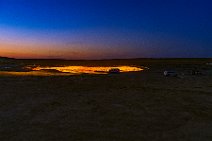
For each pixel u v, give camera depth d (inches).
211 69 3157.0
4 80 1469.0
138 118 782.5
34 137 606.2
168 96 1133.1
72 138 604.7
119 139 603.2
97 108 896.9
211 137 623.8
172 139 607.2
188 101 1038.4
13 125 692.1
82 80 1619.1
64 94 1131.9
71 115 804.6
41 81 1494.8
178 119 776.9
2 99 992.9
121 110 874.8
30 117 772.0
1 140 583.2
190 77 2022.6
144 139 604.7
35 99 1013.8
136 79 1800.0
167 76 2089.1
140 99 1058.7
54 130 658.2
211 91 1293.1
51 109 871.7
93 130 663.8
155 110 883.4
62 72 2357.3
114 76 1948.8
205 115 828.0
